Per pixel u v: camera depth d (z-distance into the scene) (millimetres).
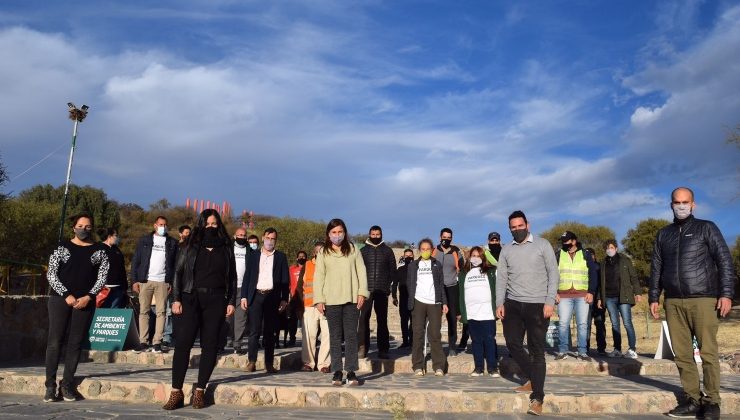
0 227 24328
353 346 6750
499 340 15664
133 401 6340
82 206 44062
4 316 8719
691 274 5859
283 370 8633
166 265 9836
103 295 9727
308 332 8656
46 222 26594
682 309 5922
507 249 6496
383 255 9305
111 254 10016
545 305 6059
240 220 53625
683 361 5973
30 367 7828
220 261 6180
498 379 7816
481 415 5812
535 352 6027
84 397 6465
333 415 5590
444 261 10234
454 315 10102
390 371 8742
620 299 9883
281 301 8477
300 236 38250
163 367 8422
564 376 8477
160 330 9602
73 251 6449
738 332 17484
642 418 5855
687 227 5992
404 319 11305
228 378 7281
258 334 8164
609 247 10164
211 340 6059
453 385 6957
